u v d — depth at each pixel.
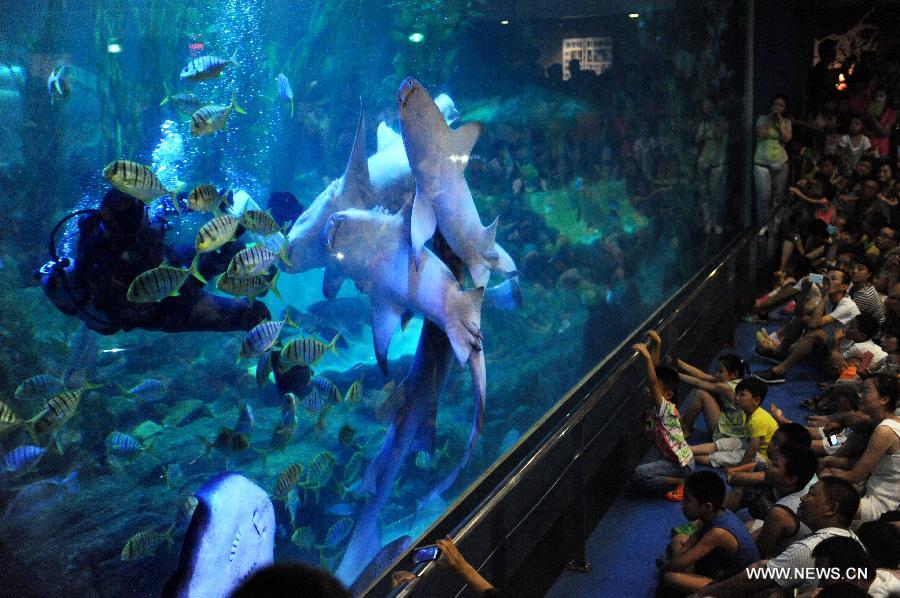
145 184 2.14
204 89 2.52
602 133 6.14
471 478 4.08
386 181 3.25
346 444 3.08
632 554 5.33
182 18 2.43
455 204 3.68
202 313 2.47
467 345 3.78
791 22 14.54
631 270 7.13
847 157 14.59
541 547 4.70
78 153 2.20
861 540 4.05
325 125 2.93
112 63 2.26
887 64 16.42
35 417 2.10
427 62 3.62
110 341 2.32
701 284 7.91
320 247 2.94
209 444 2.54
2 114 2.06
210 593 2.17
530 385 4.78
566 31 5.23
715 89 10.59
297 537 2.81
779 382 8.59
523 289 4.79
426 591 3.14
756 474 5.60
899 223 10.57
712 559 4.52
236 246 2.57
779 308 11.28
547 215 5.09
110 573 2.20
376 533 3.28
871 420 5.40
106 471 2.29
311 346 2.77
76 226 2.19
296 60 2.79
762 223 10.90
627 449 6.26
